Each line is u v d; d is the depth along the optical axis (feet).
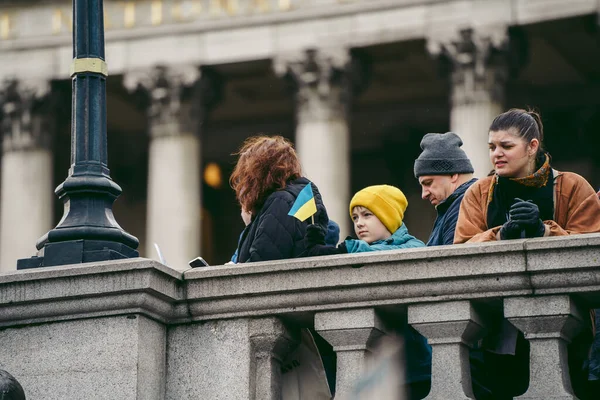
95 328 61.77
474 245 58.39
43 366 62.13
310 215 64.54
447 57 326.44
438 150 75.51
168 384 62.18
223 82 355.97
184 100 349.20
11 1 357.61
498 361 65.87
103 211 68.28
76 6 72.08
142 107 354.13
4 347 62.80
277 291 60.85
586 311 59.57
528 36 328.49
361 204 71.82
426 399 58.70
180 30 349.41
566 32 323.37
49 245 66.90
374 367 60.64
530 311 57.88
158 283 61.57
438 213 73.56
